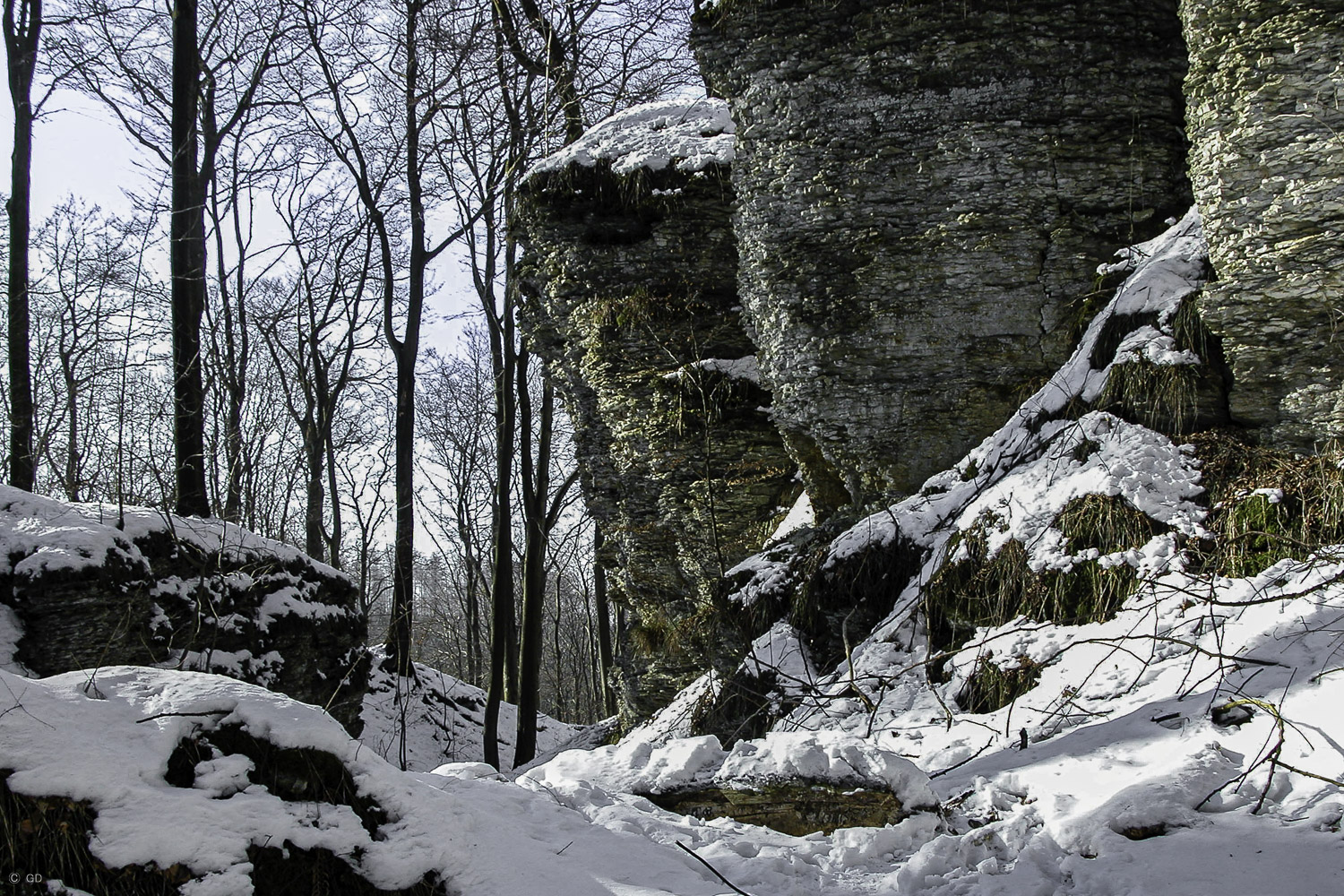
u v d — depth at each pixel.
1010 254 9.08
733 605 9.23
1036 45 9.02
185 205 13.02
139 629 9.58
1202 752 4.41
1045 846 4.05
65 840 3.38
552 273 13.66
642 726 9.41
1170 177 8.97
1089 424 7.38
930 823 4.64
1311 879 3.45
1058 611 6.61
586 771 5.66
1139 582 6.34
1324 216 6.61
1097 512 6.74
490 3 17.77
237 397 21.59
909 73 9.30
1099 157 8.99
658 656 13.55
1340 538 5.84
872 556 8.14
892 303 9.39
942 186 9.24
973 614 7.08
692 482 12.57
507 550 18.05
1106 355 7.84
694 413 12.41
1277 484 6.34
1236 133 6.86
